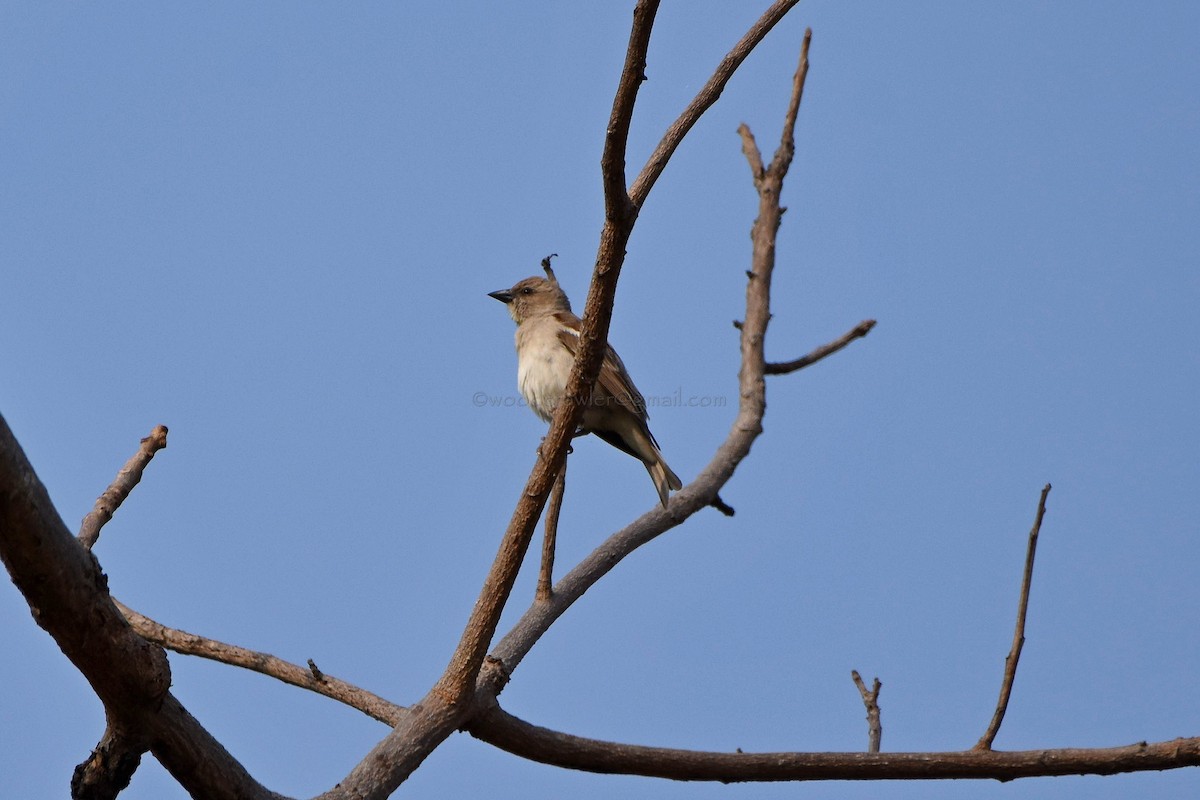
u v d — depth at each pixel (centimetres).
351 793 741
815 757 880
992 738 864
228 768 637
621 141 711
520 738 853
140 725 600
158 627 969
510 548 791
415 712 804
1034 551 864
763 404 1058
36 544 524
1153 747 840
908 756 867
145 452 799
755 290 1059
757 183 1067
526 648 895
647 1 669
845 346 1049
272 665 945
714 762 876
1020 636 863
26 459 514
